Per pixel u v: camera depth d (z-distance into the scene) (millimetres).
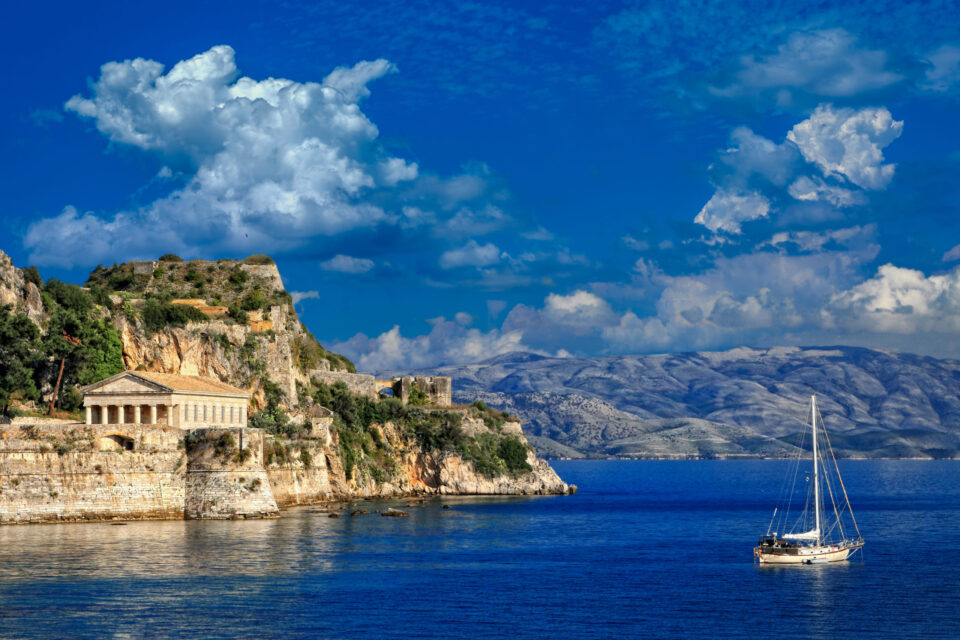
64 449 167625
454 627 112062
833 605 126125
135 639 103438
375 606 120000
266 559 143625
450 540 176000
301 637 106125
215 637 105000
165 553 144250
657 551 172000
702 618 118500
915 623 117062
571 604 124500
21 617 109812
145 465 173250
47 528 162375
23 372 194875
